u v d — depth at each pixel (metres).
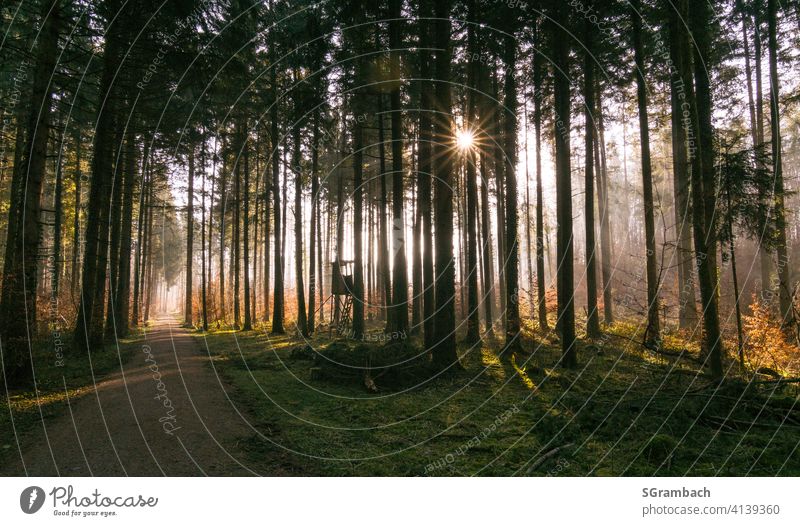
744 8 16.89
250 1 11.87
